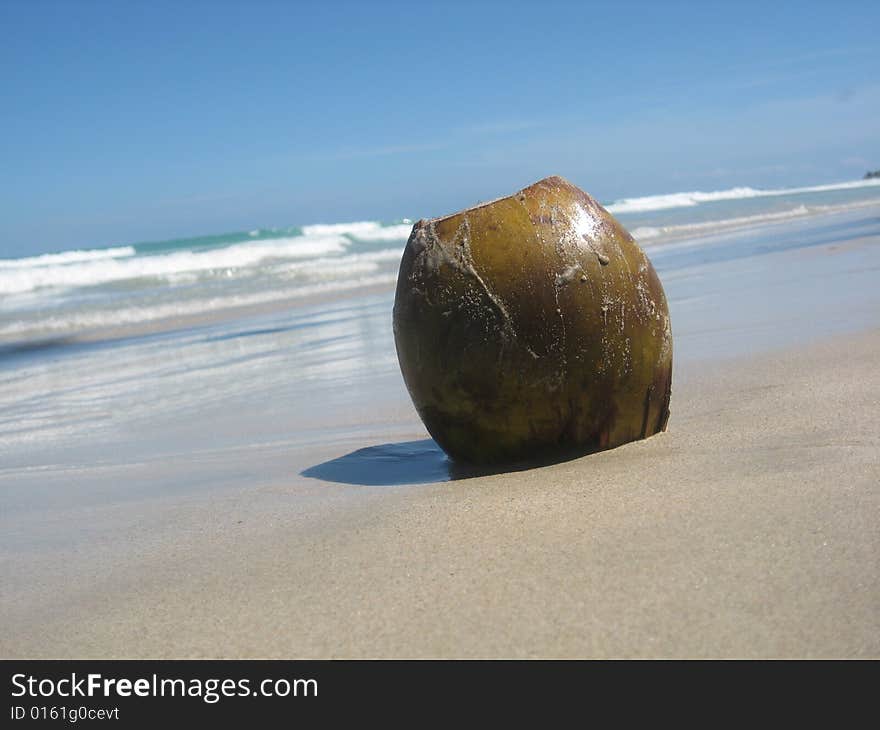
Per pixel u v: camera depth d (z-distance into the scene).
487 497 0.59
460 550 0.51
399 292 0.67
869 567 0.44
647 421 0.68
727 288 1.63
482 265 0.63
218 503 0.69
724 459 0.62
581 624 0.42
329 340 1.59
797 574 0.44
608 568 0.46
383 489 0.66
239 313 2.19
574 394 0.64
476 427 0.66
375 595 0.47
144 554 0.58
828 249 2.15
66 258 4.95
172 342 1.80
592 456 0.66
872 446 0.61
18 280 3.21
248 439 0.93
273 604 0.47
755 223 3.88
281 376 1.28
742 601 0.42
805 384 0.82
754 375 0.89
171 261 3.63
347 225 5.89
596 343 0.64
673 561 0.46
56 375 1.53
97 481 0.83
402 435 0.87
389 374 1.21
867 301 1.27
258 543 0.57
